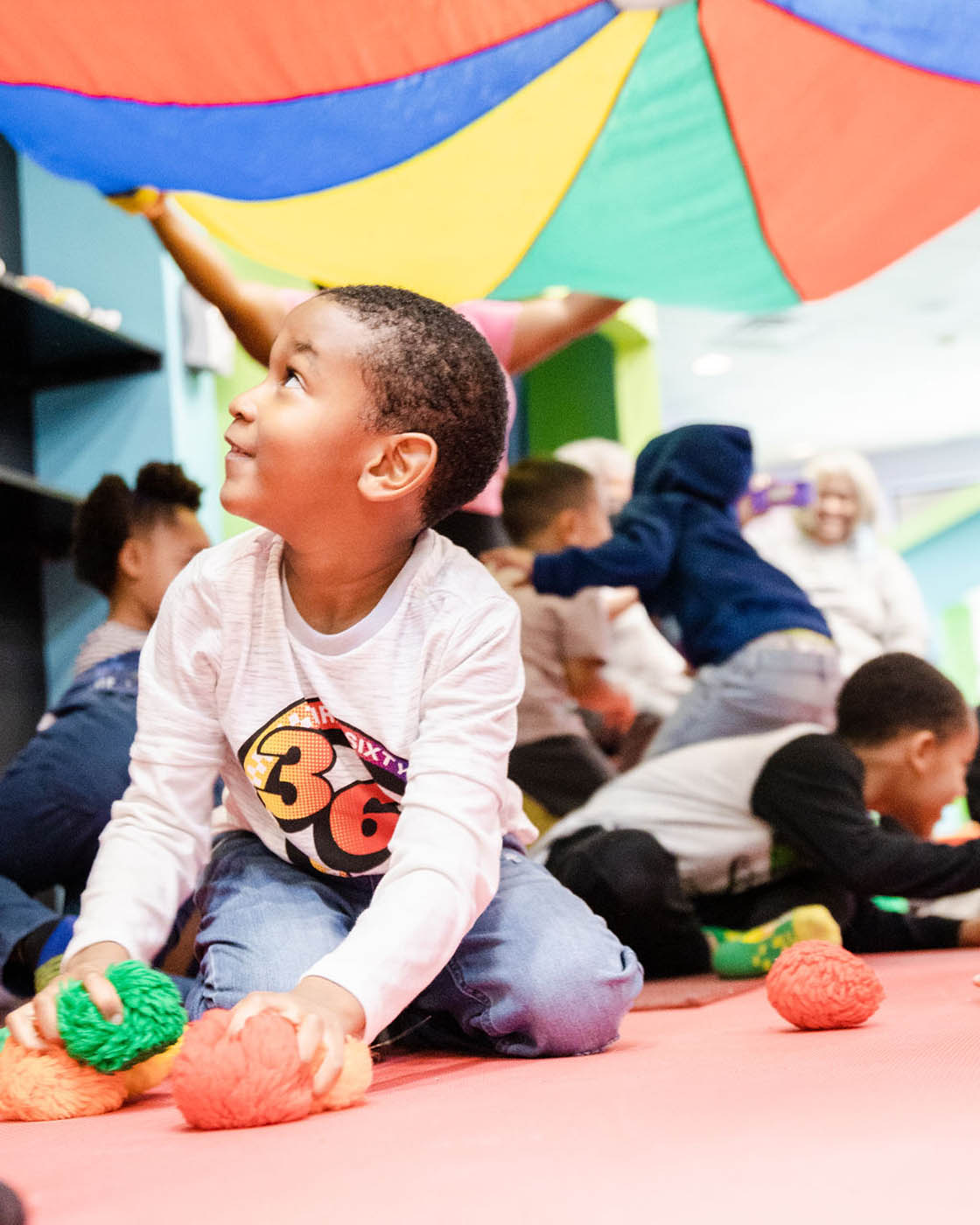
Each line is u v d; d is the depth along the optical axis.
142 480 1.97
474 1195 0.55
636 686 3.69
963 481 9.25
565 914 1.13
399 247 2.29
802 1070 0.85
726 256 2.38
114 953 1.00
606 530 2.98
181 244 2.10
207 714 1.13
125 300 3.18
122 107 1.85
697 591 2.28
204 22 1.70
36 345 3.04
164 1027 0.92
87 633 3.13
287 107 1.87
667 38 1.92
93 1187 0.63
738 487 2.44
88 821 1.74
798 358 7.23
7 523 2.99
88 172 2.02
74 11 1.67
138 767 1.11
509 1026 1.08
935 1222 0.48
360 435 1.04
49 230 3.21
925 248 5.74
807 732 2.02
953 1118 0.65
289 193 2.09
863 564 4.24
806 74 1.98
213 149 1.94
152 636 1.15
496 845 1.03
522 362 2.51
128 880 1.05
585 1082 0.88
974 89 1.96
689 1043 1.09
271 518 1.05
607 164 2.14
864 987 1.10
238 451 1.06
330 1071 0.81
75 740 1.78
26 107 1.88
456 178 2.12
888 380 7.72
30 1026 0.92
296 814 1.12
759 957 1.74
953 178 2.19
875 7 1.84
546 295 4.46
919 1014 1.16
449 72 1.88
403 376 1.05
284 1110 0.79
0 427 3.17
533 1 1.80
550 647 2.79
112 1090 0.91
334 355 1.04
